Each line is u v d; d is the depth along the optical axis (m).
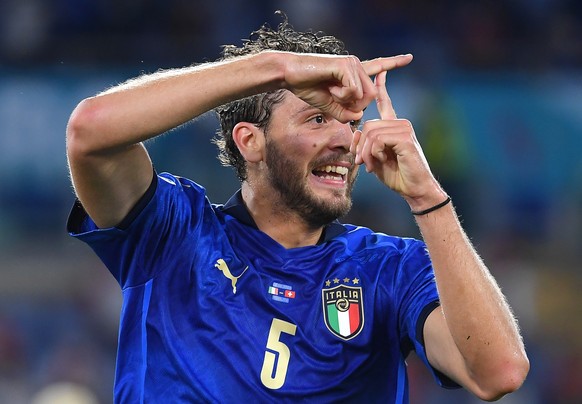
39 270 39.34
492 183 40.28
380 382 12.63
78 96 40.75
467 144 40.44
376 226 39.12
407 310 12.69
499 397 11.84
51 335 38.94
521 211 40.31
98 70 41.22
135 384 12.41
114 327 39.16
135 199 12.22
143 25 49.50
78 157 11.31
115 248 12.57
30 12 47.69
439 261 11.60
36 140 40.09
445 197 11.62
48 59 44.72
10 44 46.03
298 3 48.28
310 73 10.78
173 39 43.97
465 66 44.09
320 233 13.26
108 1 49.25
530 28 49.59
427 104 40.66
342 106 11.02
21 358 38.34
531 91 40.91
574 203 40.19
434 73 41.53
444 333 12.14
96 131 11.05
